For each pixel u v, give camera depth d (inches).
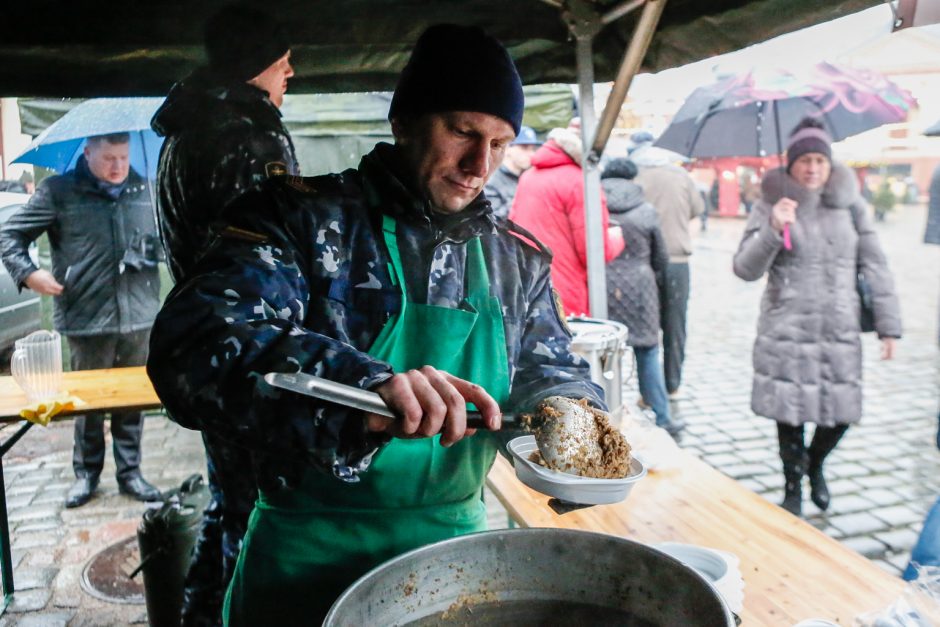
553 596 37.3
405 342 42.3
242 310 34.9
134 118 124.3
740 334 266.4
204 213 76.1
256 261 37.4
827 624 41.9
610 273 154.3
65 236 133.6
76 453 135.3
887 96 157.3
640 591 35.5
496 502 137.2
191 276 37.3
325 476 41.9
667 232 173.3
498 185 163.6
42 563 112.9
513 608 37.0
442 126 40.1
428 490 43.3
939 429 103.9
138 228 137.7
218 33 74.4
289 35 78.2
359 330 41.5
